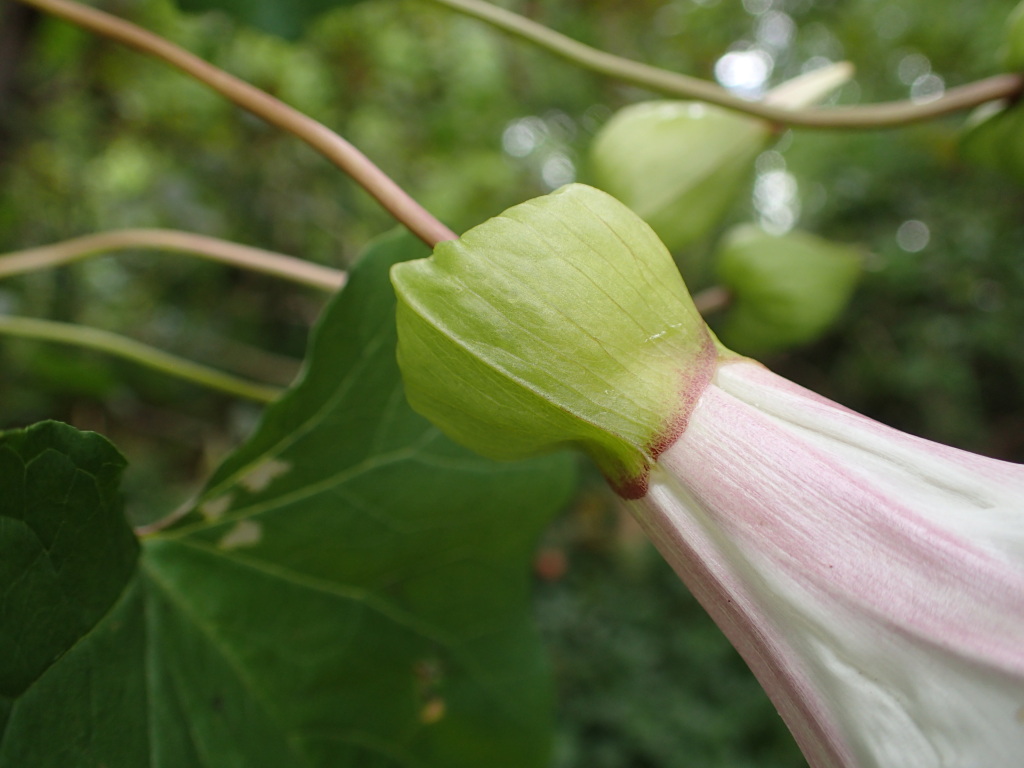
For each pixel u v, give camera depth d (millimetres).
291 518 91
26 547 65
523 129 543
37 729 68
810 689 59
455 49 373
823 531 58
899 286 496
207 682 88
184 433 344
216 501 88
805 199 571
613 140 119
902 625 55
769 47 610
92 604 75
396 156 386
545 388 62
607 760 331
